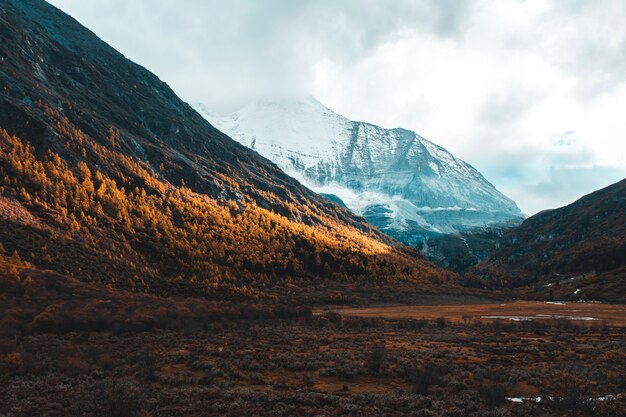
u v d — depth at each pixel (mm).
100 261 110188
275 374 38688
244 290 125875
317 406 27578
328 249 197000
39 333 60438
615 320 105438
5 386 31906
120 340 58188
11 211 113688
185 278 126125
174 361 43344
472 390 31781
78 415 24812
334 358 45250
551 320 96375
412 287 178250
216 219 180500
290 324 87062
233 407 26906
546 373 37625
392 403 28344
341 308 132750
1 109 168125
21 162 144500
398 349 53094
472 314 121438
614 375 35531
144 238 142000
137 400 25703
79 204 139375
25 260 93125
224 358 45656
